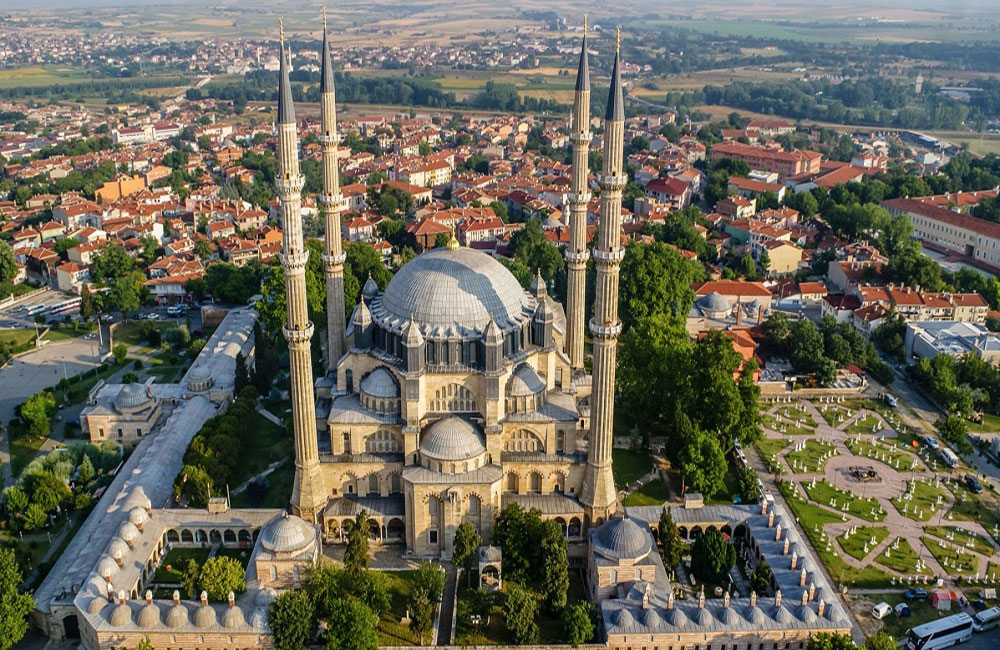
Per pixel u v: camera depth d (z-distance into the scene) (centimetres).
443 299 16050
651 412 19512
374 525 15888
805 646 13150
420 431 15762
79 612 13262
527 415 16112
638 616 13388
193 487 16838
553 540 14575
